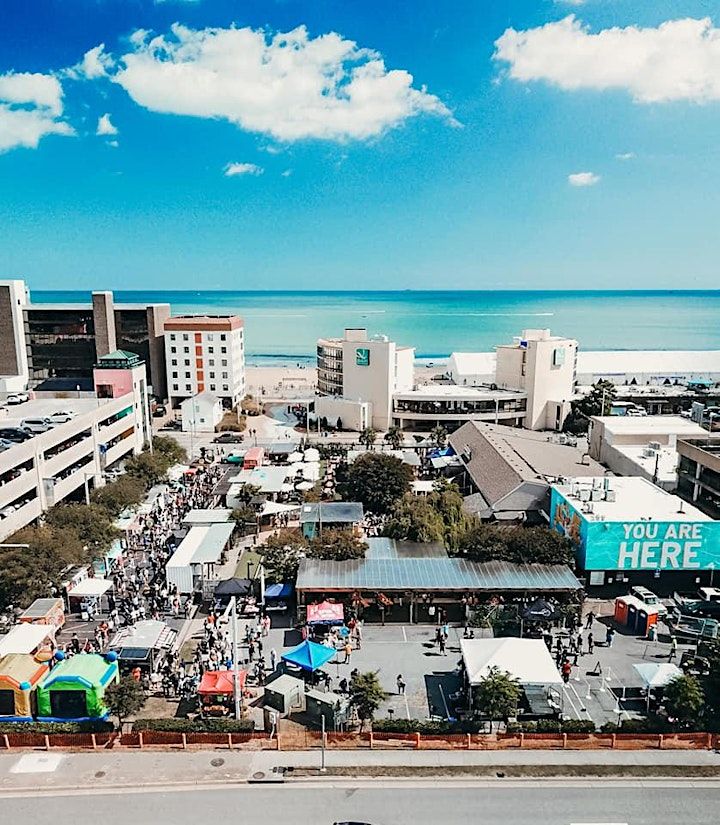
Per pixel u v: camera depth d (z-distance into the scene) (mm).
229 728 41250
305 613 56062
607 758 39219
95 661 44875
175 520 81562
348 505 79875
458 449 105438
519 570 59688
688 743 40344
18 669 43812
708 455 74438
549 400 143625
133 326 163125
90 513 68375
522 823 33969
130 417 108375
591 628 55500
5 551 58156
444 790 36531
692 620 54438
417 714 44156
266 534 78312
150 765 38625
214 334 163375
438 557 62844
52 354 159000
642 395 159250
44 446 77562
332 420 144125
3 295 154000
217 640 53062
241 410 162375
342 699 44906
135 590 62312
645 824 33969
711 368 190875
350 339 147625
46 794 36188
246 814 34625
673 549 61000
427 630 55656
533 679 43156
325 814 34625
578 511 63938
